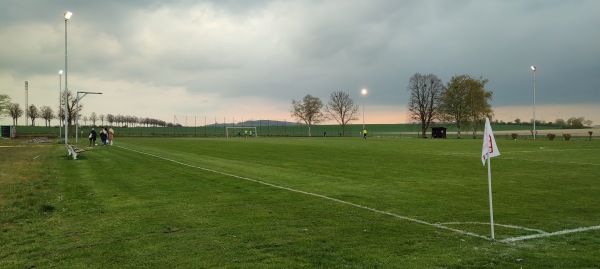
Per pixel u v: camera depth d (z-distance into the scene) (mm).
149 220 8906
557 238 7559
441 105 86188
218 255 6484
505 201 11312
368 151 33375
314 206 10547
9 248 6914
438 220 8984
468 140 62594
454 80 85562
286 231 7961
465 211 9969
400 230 8070
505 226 8445
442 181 15438
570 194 12516
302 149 36250
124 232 7898
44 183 14445
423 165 21625
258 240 7332
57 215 9453
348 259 6285
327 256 6430
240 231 7961
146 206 10500
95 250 6766
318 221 8844
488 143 7590
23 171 18078
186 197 11844
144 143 49812
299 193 12578
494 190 13281
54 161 23031
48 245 7070
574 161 23906
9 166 20203
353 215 9477
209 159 25188
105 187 13672
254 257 6383
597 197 11984
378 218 9172
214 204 10781
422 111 92250
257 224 8547
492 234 7422
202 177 16297
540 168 20078
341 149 36188
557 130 123250
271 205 10664
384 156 27969
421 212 9836
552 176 16969
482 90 82688
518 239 7457
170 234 7734
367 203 10984
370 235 7684
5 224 8594
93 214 9547
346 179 15922
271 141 57656
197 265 6031
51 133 90625
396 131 138000
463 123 84062
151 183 14641
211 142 53594
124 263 6148
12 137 68250
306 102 120688
